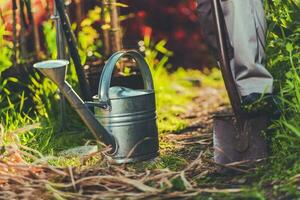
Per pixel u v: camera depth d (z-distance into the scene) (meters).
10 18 8.87
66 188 5.21
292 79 6.00
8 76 7.79
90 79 7.20
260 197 4.76
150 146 6.09
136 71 7.58
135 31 10.52
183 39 11.50
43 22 8.92
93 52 8.22
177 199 4.97
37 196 5.11
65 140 7.02
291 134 5.62
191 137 7.15
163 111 8.67
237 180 5.34
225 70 5.49
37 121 7.26
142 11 11.30
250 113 5.58
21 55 8.01
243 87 5.68
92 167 5.53
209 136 7.11
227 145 5.59
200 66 11.47
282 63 6.26
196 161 5.43
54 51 8.23
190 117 8.46
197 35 11.55
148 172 5.36
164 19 11.48
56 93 7.67
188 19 11.55
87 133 7.15
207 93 10.02
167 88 9.90
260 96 5.63
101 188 5.22
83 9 8.63
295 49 6.27
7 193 5.15
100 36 8.73
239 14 5.61
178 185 5.17
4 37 8.88
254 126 5.55
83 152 6.49
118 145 5.98
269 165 5.45
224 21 5.68
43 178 5.34
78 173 5.38
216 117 5.63
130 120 5.98
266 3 6.57
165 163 6.04
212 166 5.72
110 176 5.20
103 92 5.97
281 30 6.34
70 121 7.48
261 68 5.65
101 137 5.93
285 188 4.92
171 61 11.45
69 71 7.89
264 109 5.62
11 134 6.04
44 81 7.84
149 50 9.35
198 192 4.97
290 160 5.38
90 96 6.96
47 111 7.62
